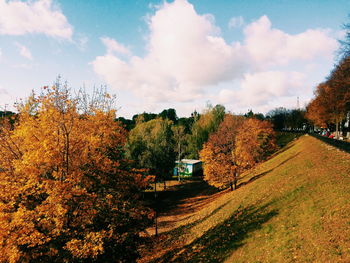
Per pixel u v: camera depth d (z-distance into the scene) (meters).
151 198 46.66
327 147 25.20
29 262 10.70
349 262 7.84
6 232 9.83
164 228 30.02
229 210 22.92
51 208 10.96
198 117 73.44
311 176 17.62
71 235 11.94
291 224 12.54
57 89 12.11
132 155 42.78
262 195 20.22
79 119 14.46
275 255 10.70
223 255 14.24
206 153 36.12
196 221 27.12
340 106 38.34
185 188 53.22
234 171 34.91
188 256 17.30
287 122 113.62
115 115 15.79
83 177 13.28
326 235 9.80
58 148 11.84
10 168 12.48
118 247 14.31
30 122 12.01
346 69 31.64
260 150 44.41
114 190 15.20
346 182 13.38
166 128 62.53
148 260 20.23
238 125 43.38
